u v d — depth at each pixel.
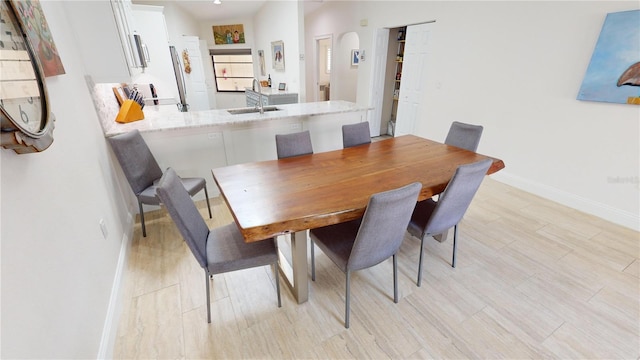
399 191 1.37
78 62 2.09
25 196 1.04
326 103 4.32
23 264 0.95
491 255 2.29
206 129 2.99
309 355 1.52
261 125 3.30
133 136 2.37
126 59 2.36
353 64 7.42
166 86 4.96
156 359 1.49
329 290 1.95
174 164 2.95
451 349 1.55
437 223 1.83
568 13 2.74
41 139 1.07
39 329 0.97
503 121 3.50
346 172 1.96
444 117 4.27
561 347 1.56
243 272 2.11
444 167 2.04
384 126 6.07
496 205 3.06
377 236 1.47
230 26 7.91
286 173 1.95
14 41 1.00
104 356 1.41
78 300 1.29
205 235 1.75
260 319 1.73
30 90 1.07
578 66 2.76
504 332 1.64
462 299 1.87
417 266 2.18
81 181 1.62
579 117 2.83
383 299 1.88
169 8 5.80
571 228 2.64
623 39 2.42
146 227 2.66
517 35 3.18
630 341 1.58
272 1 5.81
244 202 1.55
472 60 3.71
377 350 1.55
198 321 1.71
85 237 1.51
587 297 1.88
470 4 3.58
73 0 2.07
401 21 4.63
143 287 1.96
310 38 7.52
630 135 2.53
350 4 5.68
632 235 2.53
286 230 1.38
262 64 7.42
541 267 2.15
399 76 5.57
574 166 2.95
